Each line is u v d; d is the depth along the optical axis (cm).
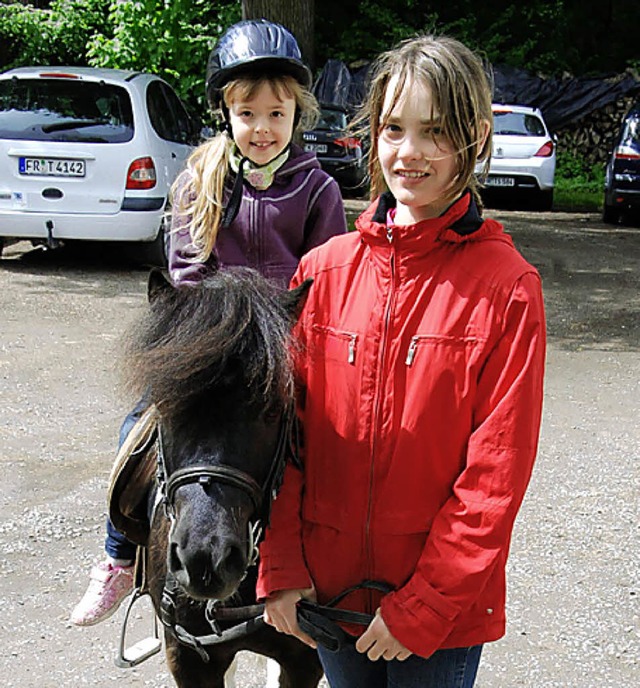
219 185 300
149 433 272
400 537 220
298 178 308
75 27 1803
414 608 207
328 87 1973
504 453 205
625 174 1558
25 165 963
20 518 487
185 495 208
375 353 217
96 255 1109
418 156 212
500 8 2395
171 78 1605
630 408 683
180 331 214
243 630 249
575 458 588
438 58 209
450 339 211
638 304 1000
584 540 484
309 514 230
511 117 1781
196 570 199
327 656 243
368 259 224
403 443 215
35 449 573
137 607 421
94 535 474
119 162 965
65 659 378
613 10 2484
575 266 1206
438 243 215
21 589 424
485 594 217
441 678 223
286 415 224
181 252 308
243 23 309
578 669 378
